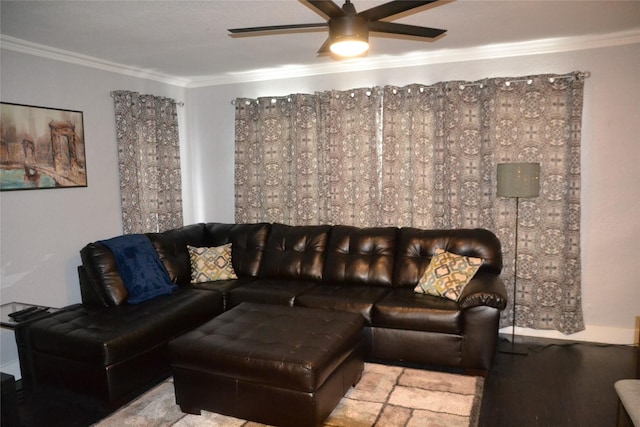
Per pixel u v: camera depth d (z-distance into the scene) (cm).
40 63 335
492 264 340
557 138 354
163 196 445
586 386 287
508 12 282
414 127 394
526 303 374
